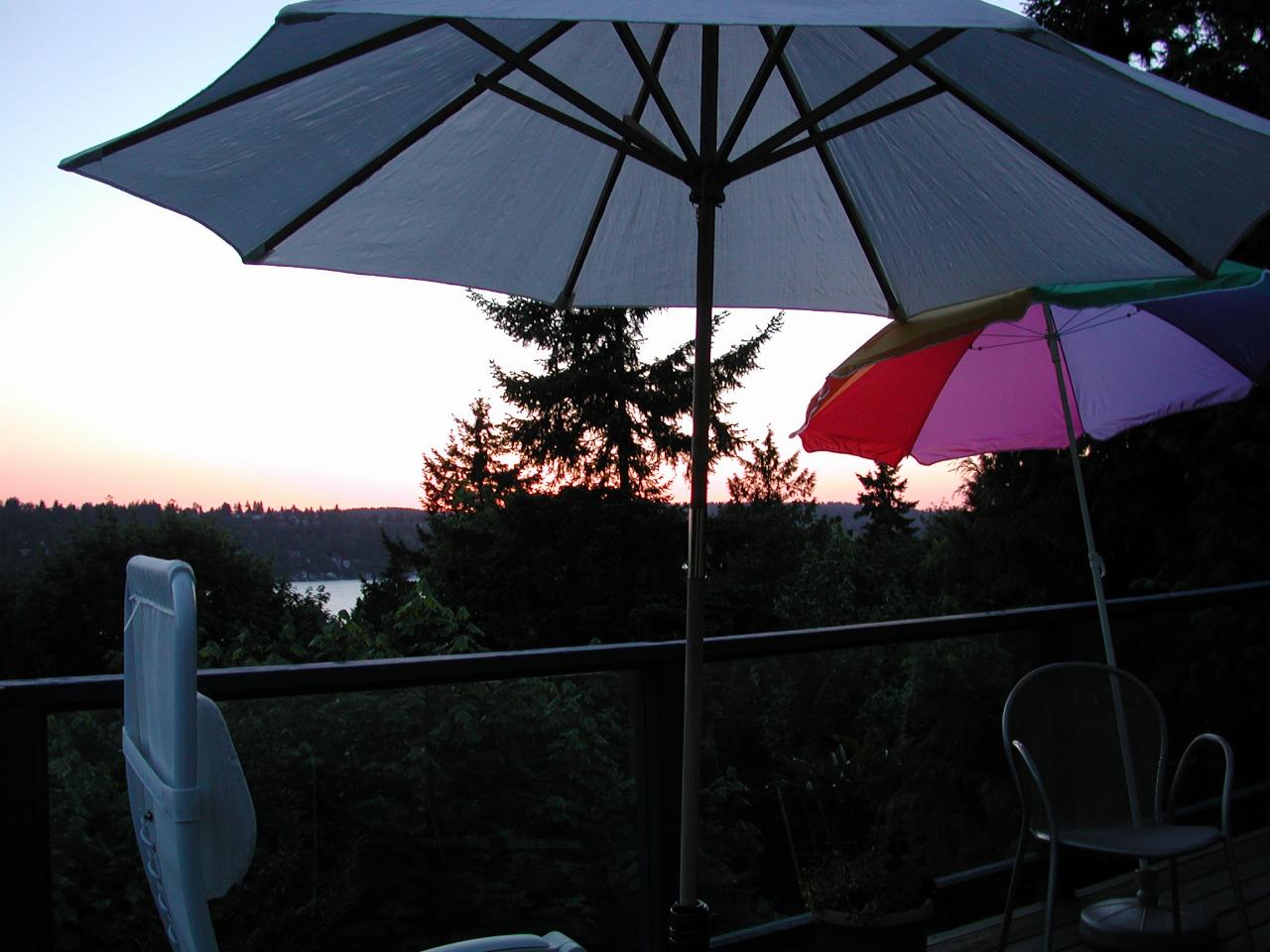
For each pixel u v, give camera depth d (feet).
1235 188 5.60
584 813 9.36
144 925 7.45
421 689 8.66
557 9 3.71
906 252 7.72
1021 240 7.22
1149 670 14.26
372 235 6.88
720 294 8.16
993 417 12.49
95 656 67.72
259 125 5.74
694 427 5.93
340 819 8.27
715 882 10.12
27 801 6.91
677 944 5.90
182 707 3.94
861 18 3.64
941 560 41.93
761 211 7.86
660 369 78.43
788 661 10.86
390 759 8.50
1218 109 4.73
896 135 7.07
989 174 6.93
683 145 5.93
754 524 83.66
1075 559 37.50
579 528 76.43
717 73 6.58
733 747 10.37
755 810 10.44
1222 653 15.19
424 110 6.30
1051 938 8.97
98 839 7.30
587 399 78.07
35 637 66.90
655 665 9.73
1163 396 12.10
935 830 11.68
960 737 12.04
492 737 8.96
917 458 12.70
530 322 78.18
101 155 5.23
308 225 6.68
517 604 76.89
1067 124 5.82
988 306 8.75
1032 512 37.14
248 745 7.90
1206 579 32.19
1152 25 34.50
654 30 6.97
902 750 10.78
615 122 5.65
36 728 6.96
